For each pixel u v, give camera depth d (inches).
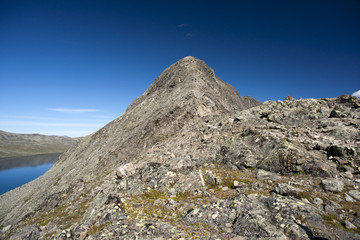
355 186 370.3
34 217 1063.0
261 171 503.8
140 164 901.8
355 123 601.9
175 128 1472.7
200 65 3026.6
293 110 804.6
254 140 646.5
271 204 335.6
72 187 1376.7
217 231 310.3
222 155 655.8
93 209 471.8
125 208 418.3
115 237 319.9
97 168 1573.6
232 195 425.1
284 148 516.7
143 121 1914.4
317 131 626.2
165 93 2519.7
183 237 301.0
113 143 1953.7
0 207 2106.3
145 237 310.2
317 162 451.2
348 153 450.3
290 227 269.0
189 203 428.1
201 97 1780.3
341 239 244.7
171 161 770.2
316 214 291.0
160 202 452.4
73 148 3299.7
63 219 749.9
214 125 1008.2
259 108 952.9
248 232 288.5
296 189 374.9
